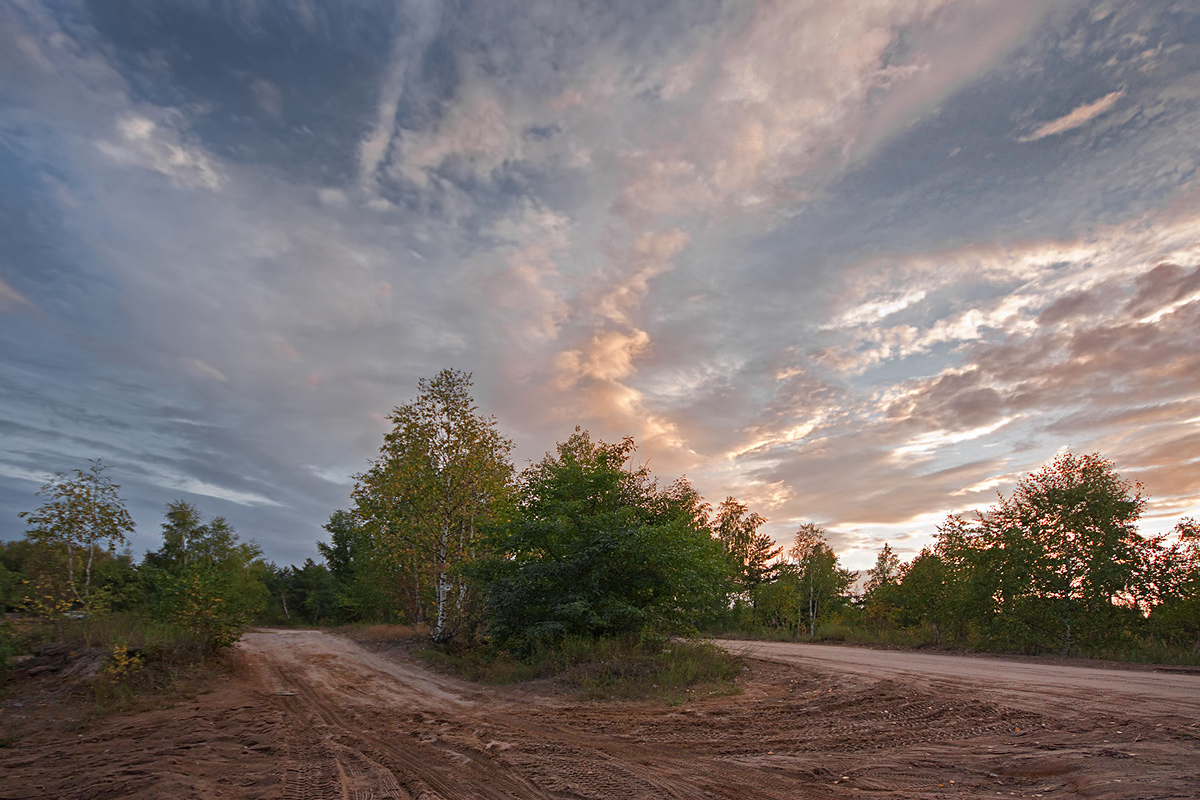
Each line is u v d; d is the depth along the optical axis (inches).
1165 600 856.3
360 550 1352.1
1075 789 235.6
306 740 361.1
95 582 670.5
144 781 258.7
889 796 239.0
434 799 247.1
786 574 1895.9
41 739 369.7
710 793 249.4
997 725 354.0
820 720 395.9
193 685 553.3
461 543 905.5
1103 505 882.1
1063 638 901.8
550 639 659.4
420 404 936.9
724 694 511.2
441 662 758.5
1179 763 255.0
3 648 534.6
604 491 764.6
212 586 661.9
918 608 1178.6
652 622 677.9
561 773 282.7
